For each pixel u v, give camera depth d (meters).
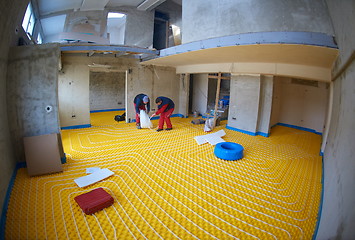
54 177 3.79
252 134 7.25
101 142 5.89
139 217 2.80
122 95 11.36
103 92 10.74
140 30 9.00
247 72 6.41
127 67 8.07
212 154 5.26
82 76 7.18
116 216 2.80
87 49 5.58
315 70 4.95
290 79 8.68
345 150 2.20
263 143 6.36
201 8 5.38
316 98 7.86
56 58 3.98
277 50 3.90
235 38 3.91
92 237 2.42
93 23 7.80
